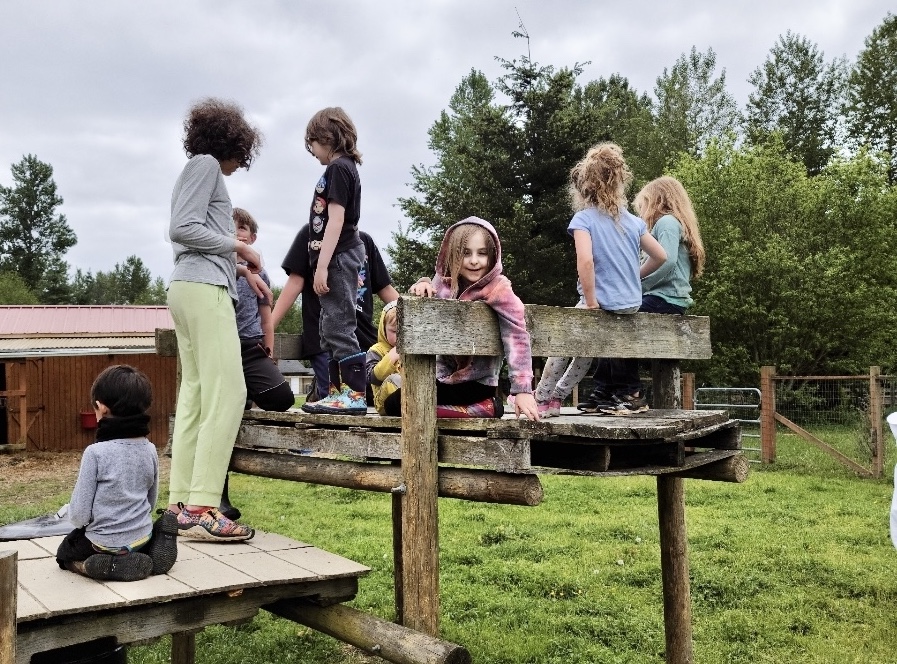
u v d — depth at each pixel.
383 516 10.17
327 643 5.91
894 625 5.88
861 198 23.11
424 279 3.62
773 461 14.24
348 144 4.36
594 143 24.88
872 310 21.75
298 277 5.02
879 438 12.84
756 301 21.95
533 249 23.09
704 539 8.50
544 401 4.38
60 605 2.78
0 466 16.02
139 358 19.00
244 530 3.92
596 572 7.32
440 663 2.97
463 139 33.81
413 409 3.21
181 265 3.89
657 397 4.82
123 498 3.22
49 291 68.38
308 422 3.98
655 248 4.44
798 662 5.23
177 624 3.05
